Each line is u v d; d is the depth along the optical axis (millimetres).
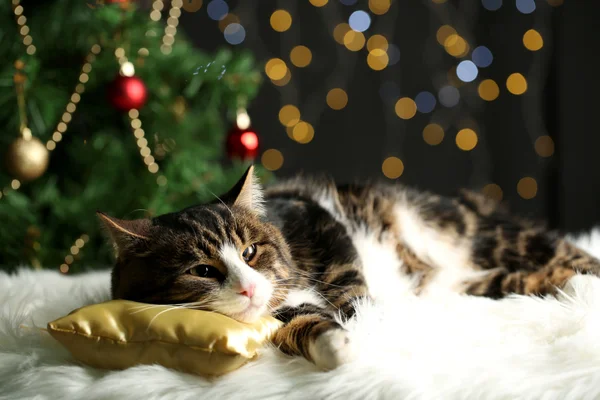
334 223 968
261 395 692
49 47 1272
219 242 803
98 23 1244
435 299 901
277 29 1872
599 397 650
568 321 776
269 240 848
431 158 1965
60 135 1253
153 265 795
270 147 1908
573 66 1817
